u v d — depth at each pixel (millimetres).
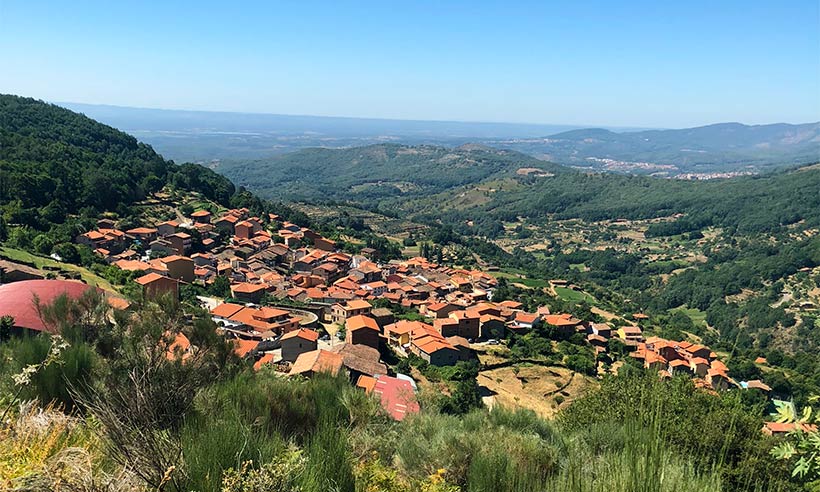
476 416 9695
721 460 3445
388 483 5461
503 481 5688
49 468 3537
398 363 46969
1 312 13625
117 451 4219
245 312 52406
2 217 62156
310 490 4020
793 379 61062
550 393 45656
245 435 4527
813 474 4246
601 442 7641
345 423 7492
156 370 5949
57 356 7043
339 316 59438
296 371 27547
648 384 3602
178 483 3900
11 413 5398
